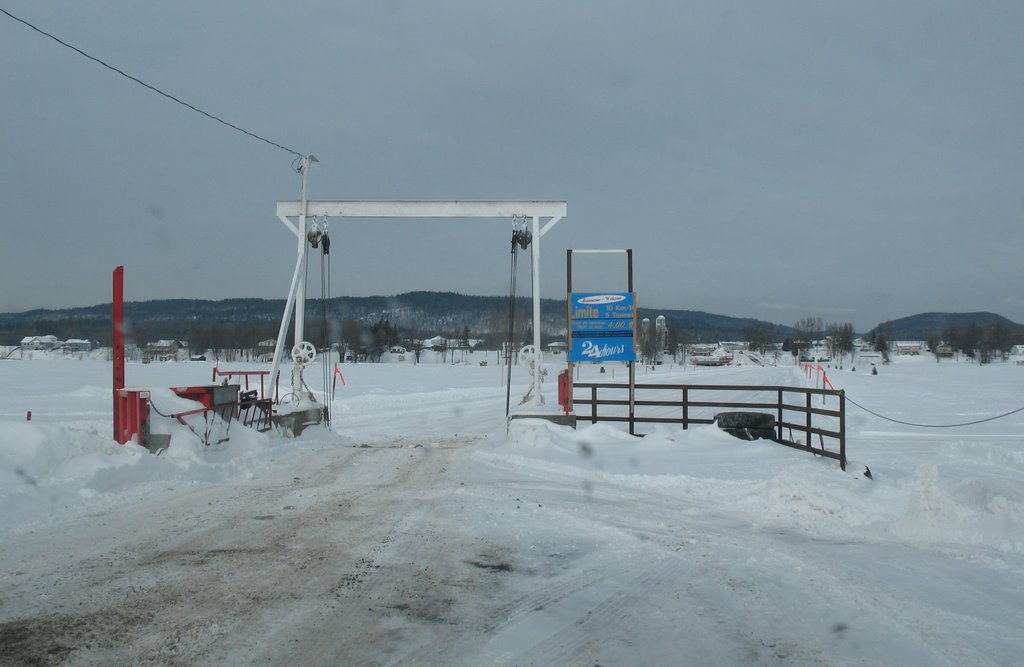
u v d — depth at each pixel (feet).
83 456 32.65
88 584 20.10
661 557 23.47
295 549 24.07
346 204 59.36
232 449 42.68
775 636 16.88
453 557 23.31
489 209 58.44
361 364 287.69
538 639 16.65
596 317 52.65
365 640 16.44
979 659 15.47
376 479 37.86
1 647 15.70
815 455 42.93
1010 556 23.40
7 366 211.00
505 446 47.57
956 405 100.68
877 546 24.98
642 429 65.46
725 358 383.04
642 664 15.33
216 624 17.28
